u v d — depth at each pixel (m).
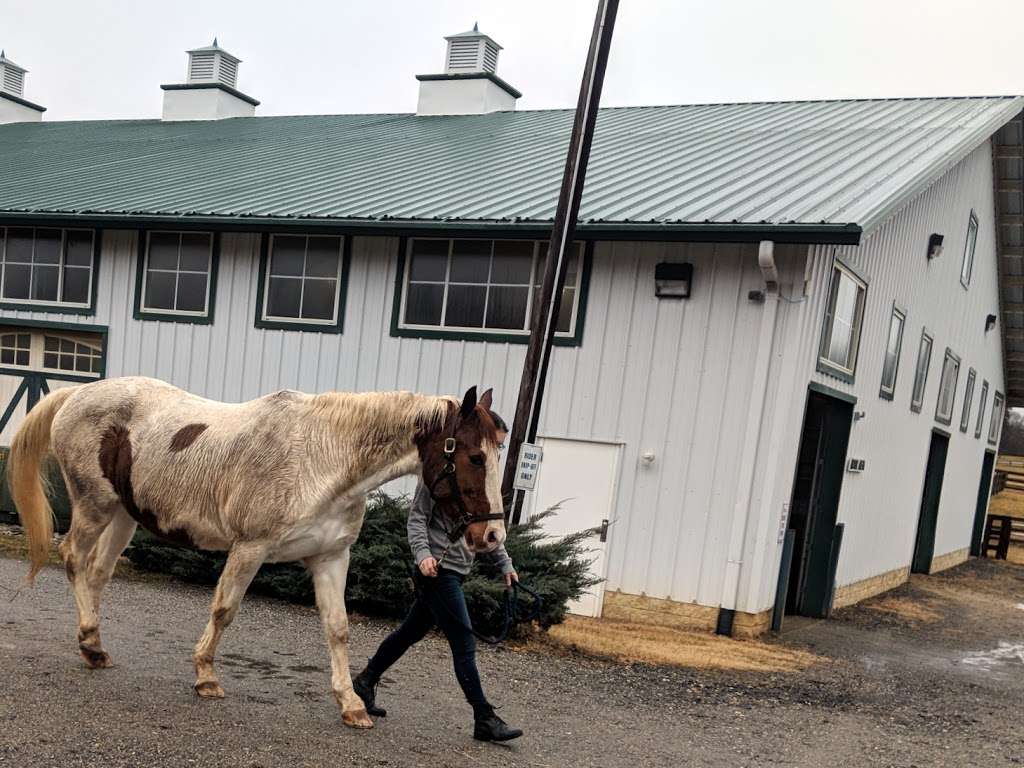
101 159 17.69
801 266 10.05
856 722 7.35
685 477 10.45
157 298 13.26
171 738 4.73
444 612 5.43
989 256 20.55
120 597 8.31
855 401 12.72
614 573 10.69
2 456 12.33
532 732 5.93
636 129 16.25
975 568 22.78
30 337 14.12
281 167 15.66
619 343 10.81
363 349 12.03
